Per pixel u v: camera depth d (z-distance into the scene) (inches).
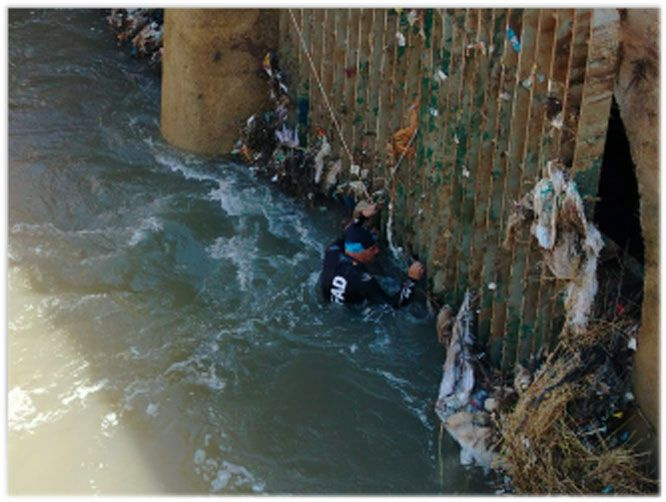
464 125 270.2
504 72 249.6
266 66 354.9
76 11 462.0
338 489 255.9
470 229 277.9
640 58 220.4
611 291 251.3
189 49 354.3
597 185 237.9
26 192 355.9
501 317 267.6
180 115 369.4
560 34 230.7
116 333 300.0
